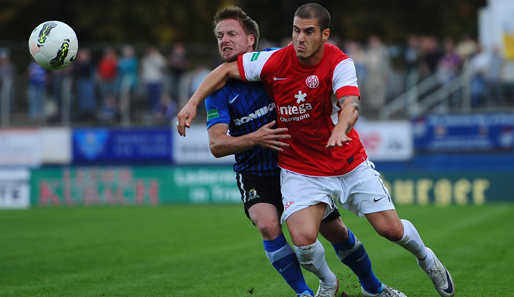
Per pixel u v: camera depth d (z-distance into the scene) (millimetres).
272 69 16891
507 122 56219
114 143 60250
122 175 60219
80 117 61344
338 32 96062
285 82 16781
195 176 59781
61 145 60594
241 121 18094
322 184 17000
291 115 16969
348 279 23109
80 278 23750
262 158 17922
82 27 85625
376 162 57906
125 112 61500
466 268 24797
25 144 60594
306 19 15969
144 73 61625
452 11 91625
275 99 17203
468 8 91375
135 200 60125
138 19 85625
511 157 56219
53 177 60469
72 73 60906
